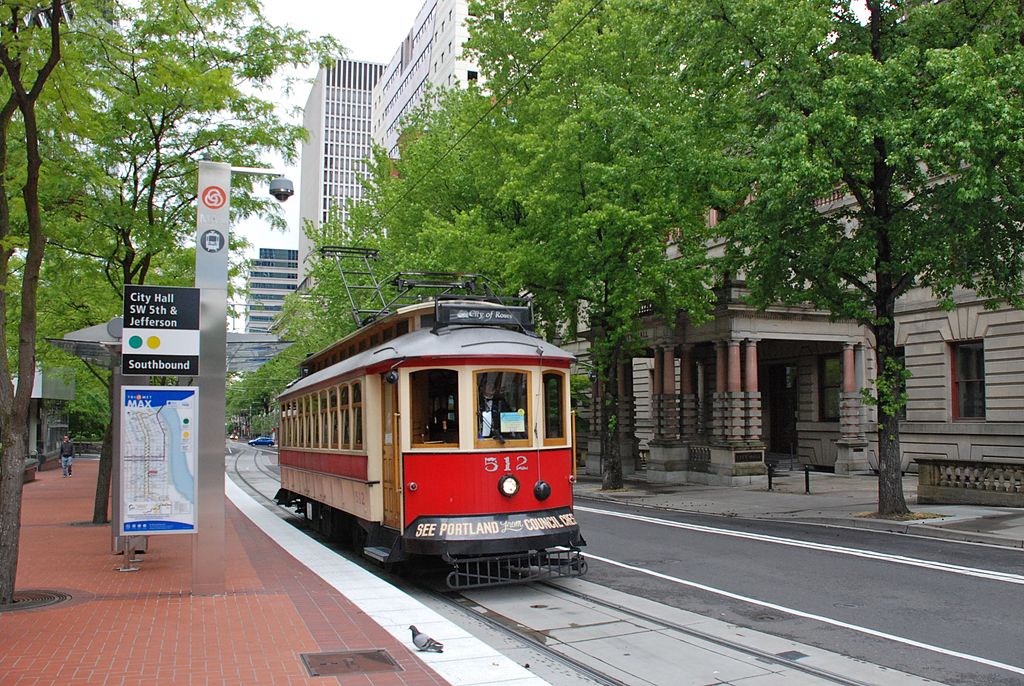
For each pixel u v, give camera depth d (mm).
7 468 9406
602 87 21719
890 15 17391
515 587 10953
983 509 17875
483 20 28344
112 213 15289
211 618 8414
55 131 12531
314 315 47469
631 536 15688
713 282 28406
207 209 10547
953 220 15531
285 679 6246
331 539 15328
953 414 26422
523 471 10562
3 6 9398
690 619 8938
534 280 25047
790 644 7844
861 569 11703
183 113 15664
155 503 9820
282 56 15891
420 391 10648
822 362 32875
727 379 28859
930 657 7324
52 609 8906
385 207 32875
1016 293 18453
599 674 6859
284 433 20125
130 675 6348
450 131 30438
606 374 26922
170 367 9961
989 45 15125
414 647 7191
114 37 12391
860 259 16531
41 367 22641
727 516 19469
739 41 17250
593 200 22016
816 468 32406
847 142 16047
